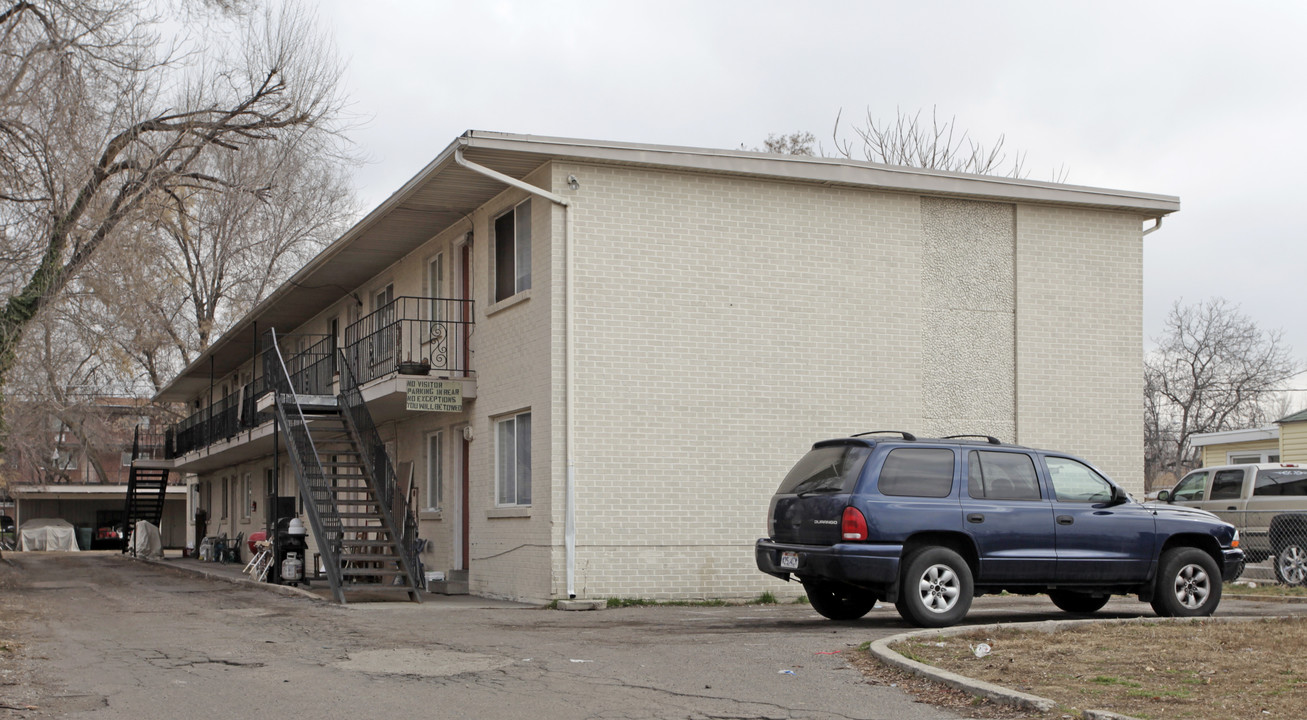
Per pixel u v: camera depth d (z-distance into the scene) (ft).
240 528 123.95
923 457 39.68
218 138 98.22
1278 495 64.85
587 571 52.42
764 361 56.29
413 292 71.97
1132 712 23.95
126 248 96.94
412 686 28.58
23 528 188.03
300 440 66.08
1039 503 40.47
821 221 58.13
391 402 66.03
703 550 54.29
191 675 30.68
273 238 155.94
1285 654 30.96
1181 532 42.11
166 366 172.55
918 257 60.13
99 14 74.90
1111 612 46.42
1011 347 61.41
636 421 53.83
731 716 24.67
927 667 28.68
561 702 26.27
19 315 82.17
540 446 53.78
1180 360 157.07
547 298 53.72
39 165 75.82
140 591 65.62
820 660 31.78
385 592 61.26
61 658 34.14
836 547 38.14
